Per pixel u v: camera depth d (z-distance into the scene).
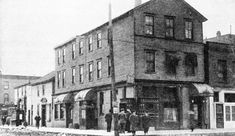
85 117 42.03
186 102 37.59
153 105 35.41
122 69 36.69
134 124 27.20
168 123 36.12
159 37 36.56
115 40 38.28
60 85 53.16
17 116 55.78
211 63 39.84
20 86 70.69
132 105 34.06
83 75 45.97
